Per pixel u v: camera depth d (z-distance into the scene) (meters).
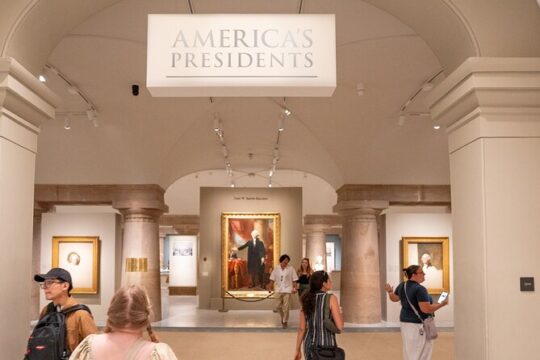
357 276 16.86
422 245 16.83
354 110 14.67
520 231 5.23
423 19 6.03
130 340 2.94
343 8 9.19
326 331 5.54
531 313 5.16
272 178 27.22
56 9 5.76
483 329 5.20
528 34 5.41
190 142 16.94
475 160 5.42
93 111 13.79
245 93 5.13
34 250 17.42
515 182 5.26
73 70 11.83
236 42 4.95
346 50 10.86
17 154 5.63
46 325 3.95
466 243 5.62
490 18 5.41
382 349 11.40
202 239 20.83
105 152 16.08
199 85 4.92
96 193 16.94
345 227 17.41
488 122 5.30
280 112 15.09
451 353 10.85
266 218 20.75
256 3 8.96
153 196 16.80
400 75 12.09
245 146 18.81
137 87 12.62
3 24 5.39
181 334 13.43
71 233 16.75
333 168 17.48
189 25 4.95
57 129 15.51
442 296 6.88
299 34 4.95
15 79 5.33
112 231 16.80
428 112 14.44
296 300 21.16
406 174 17.03
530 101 5.27
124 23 9.70
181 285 29.30
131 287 3.06
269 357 10.53
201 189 20.95
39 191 17.00
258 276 20.50
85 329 4.04
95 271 16.61
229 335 13.30
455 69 5.82
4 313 5.31
